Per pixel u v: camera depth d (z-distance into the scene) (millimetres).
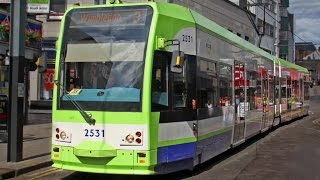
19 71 11562
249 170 11328
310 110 48812
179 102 9859
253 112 17141
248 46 16734
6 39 17203
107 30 9453
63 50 9656
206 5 37844
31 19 19500
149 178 10172
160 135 9242
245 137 15688
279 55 73375
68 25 9750
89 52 9461
